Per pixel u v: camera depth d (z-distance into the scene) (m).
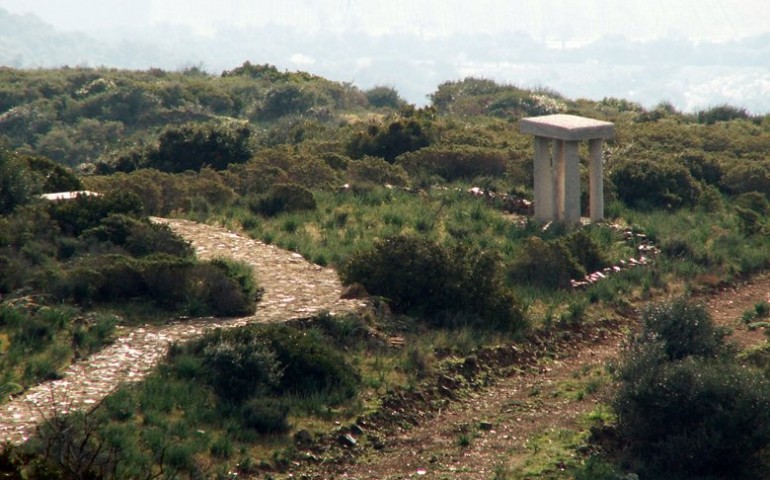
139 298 43.88
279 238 55.19
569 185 62.78
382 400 37.59
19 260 45.28
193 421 33.69
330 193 67.31
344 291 46.38
